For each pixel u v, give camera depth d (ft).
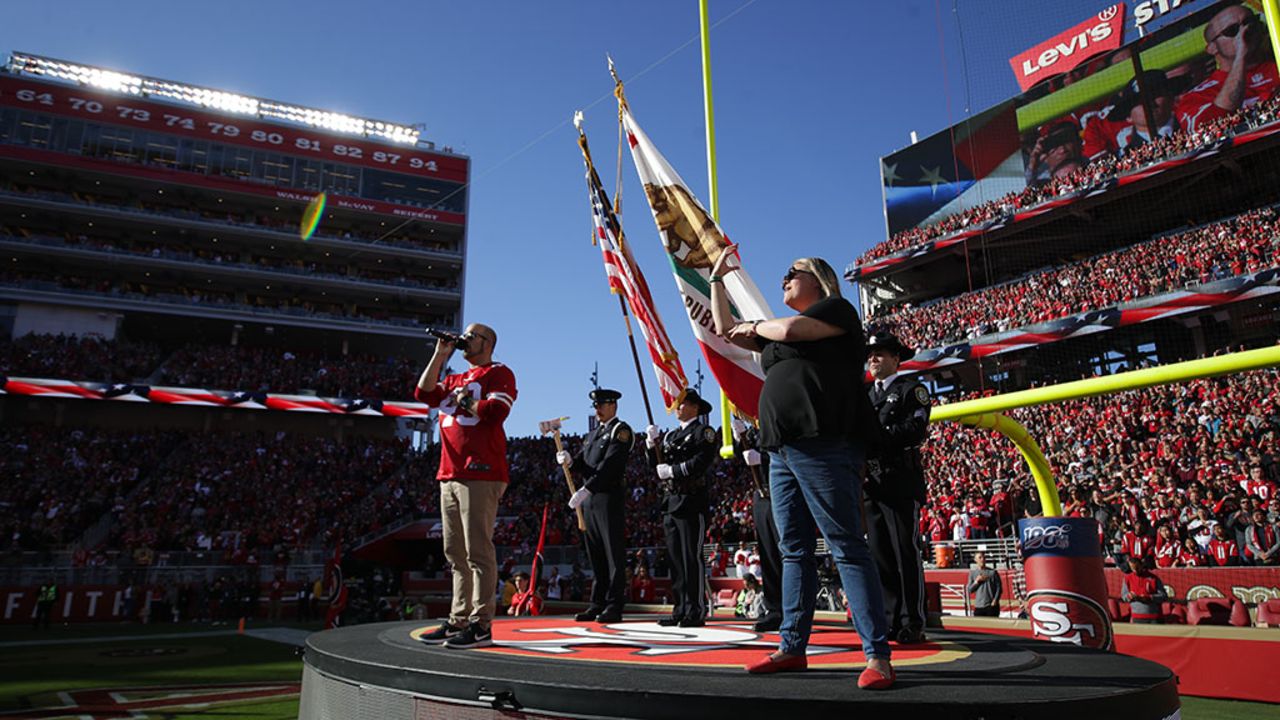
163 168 158.61
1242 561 43.55
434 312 179.11
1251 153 94.79
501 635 15.99
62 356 133.59
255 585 92.22
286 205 168.35
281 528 110.42
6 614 83.61
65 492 108.88
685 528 18.47
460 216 178.09
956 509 70.54
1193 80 102.94
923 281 139.95
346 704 11.93
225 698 32.04
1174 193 105.19
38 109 153.69
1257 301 87.56
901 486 15.93
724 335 11.12
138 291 159.33
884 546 16.05
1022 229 118.21
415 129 188.55
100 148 156.56
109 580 88.99
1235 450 61.52
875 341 17.62
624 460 19.65
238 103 178.40
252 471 124.67
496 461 15.21
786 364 10.50
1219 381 75.56
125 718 27.17
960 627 34.68
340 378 149.79
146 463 122.31
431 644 14.35
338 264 174.91
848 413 10.10
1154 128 105.91
